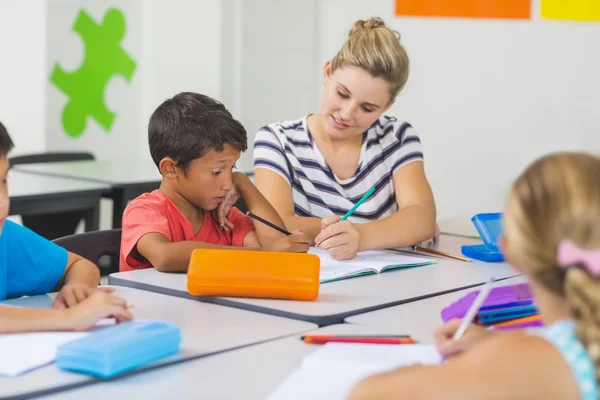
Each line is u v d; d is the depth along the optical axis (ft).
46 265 4.66
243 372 3.12
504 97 11.09
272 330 3.71
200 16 12.45
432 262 5.48
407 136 6.59
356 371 3.02
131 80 13.47
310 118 6.57
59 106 12.41
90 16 12.69
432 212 6.19
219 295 4.27
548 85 10.79
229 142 5.34
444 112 11.55
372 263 5.23
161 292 4.50
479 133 11.33
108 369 3.00
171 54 13.00
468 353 2.43
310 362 3.12
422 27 11.56
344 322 3.92
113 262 9.55
